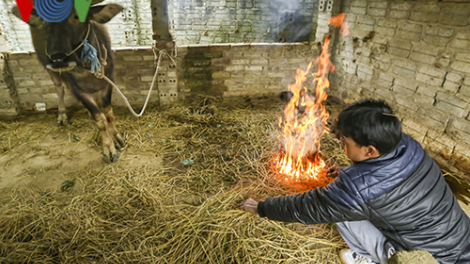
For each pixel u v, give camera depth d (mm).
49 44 2555
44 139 3832
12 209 2660
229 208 2686
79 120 4293
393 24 3795
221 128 4176
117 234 2432
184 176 3150
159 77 4551
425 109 3547
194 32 7723
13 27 6832
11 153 3523
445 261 1591
